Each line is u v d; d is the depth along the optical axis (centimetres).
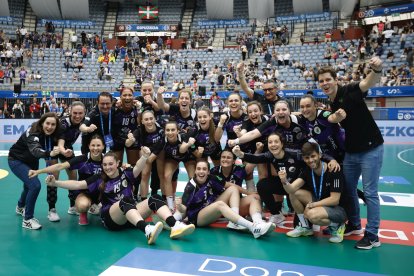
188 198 457
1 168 927
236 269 336
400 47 2081
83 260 354
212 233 443
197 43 2634
